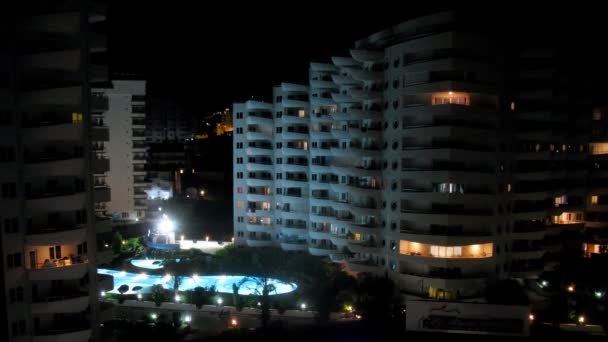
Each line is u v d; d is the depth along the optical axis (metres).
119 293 70.25
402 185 64.88
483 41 61.12
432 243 61.47
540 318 59.44
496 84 62.41
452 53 61.47
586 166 74.19
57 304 45.03
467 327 51.69
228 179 123.38
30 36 44.34
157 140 198.88
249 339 55.09
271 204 92.75
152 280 78.56
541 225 68.44
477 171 62.22
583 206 73.94
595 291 60.31
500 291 59.53
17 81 43.47
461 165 62.88
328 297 61.34
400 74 64.19
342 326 58.34
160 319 60.28
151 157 147.12
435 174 61.25
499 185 63.38
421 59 63.28
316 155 83.81
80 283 48.66
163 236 94.19
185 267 79.06
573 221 74.44
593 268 61.06
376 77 67.38
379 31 71.06
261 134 91.25
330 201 79.31
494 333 51.25
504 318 51.06
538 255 66.06
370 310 59.72
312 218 82.44
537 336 54.41
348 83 74.00
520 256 65.38
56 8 45.12
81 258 48.34
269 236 92.56
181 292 70.62
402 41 66.06
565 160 72.56
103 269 84.81
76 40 46.84
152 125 196.75
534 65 66.25
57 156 46.66
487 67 61.31
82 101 47.94
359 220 72.94
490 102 63.28
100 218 51.31
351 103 76.19
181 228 106.88
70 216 47.53
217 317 63.34
